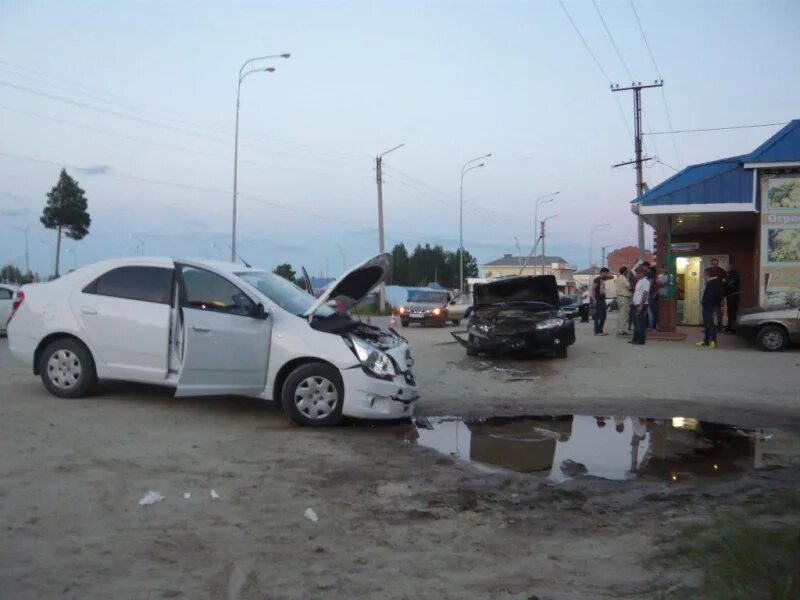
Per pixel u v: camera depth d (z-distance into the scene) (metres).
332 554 4.30
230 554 4.25
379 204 40.47
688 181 18.14
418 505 5.29
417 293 29.25
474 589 3.82
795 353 14.30
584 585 3.86
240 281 7.98
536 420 8.60
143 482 5.54
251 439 7.06
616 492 5.70
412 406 8.12
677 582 3.84
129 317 8.08
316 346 7.61
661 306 17.88
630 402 9.70
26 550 4.18
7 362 12.30
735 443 7.49
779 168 16.27
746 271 21.30
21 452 6.22
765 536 4.27
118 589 3.73
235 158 35.66
